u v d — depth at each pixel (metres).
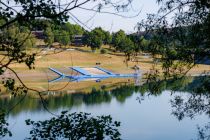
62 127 7.96
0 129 7.12
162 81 9.79
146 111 42.41
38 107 43.69
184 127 30.22
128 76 97.12
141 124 34.19
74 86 75.25
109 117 8.23
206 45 9.05
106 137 7.85
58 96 60.41
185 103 10.71
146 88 10.02
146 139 28.00
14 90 6.37
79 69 104.06
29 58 5.97
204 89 9.96
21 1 5.65
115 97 59.69
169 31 8.89
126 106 48.09
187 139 26.88
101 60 121.94
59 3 5.59
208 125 13.77
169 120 35.50
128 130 31.38
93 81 87.25
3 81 6.36
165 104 46.62
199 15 8.66
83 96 62.00
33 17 5.66
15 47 5.89
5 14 5.68
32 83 73.00
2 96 46.19
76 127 7.85
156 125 33.28
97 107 48.09
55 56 113.50
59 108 45.25
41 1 5.63
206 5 7.87
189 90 10.38
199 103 10.47
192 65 9.36
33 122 8.25
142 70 61.94
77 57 118.56
